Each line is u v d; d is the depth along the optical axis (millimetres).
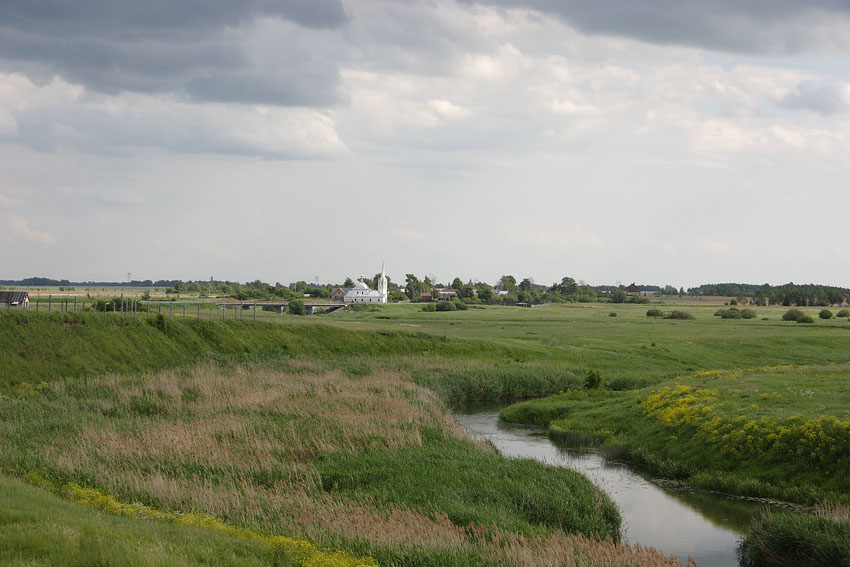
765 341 89750
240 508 22094
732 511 27203
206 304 141750
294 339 71562
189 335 64125
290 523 20766
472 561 18000
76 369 50469
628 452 36094
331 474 27547
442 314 163500
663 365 74188
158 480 23828
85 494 21828
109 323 58812
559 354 77312
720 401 38531
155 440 30156
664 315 156625
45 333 52938
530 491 25828
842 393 36844
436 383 56594
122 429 33000
